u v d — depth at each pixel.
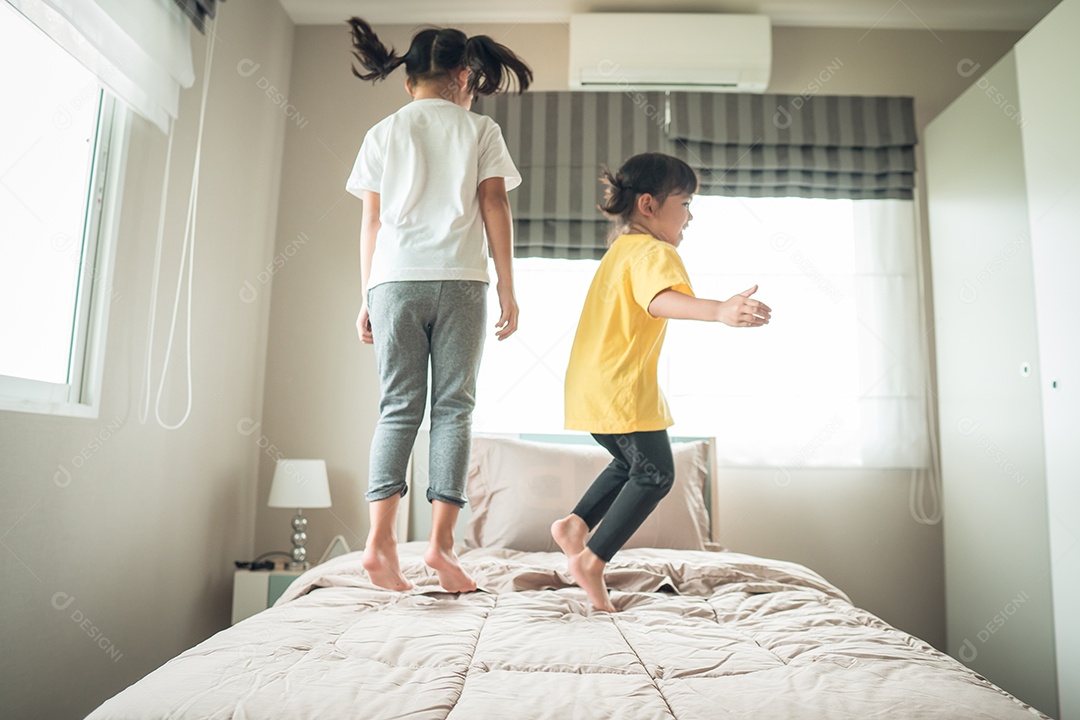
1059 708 2.47
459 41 1.98
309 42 3.56
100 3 2.07
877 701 1.10
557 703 1.07
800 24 3.53
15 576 1.86
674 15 3.37
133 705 1.06
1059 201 2.50
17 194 1.93
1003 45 3.54
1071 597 2.42
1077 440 2.40
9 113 1.89
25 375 1.99
